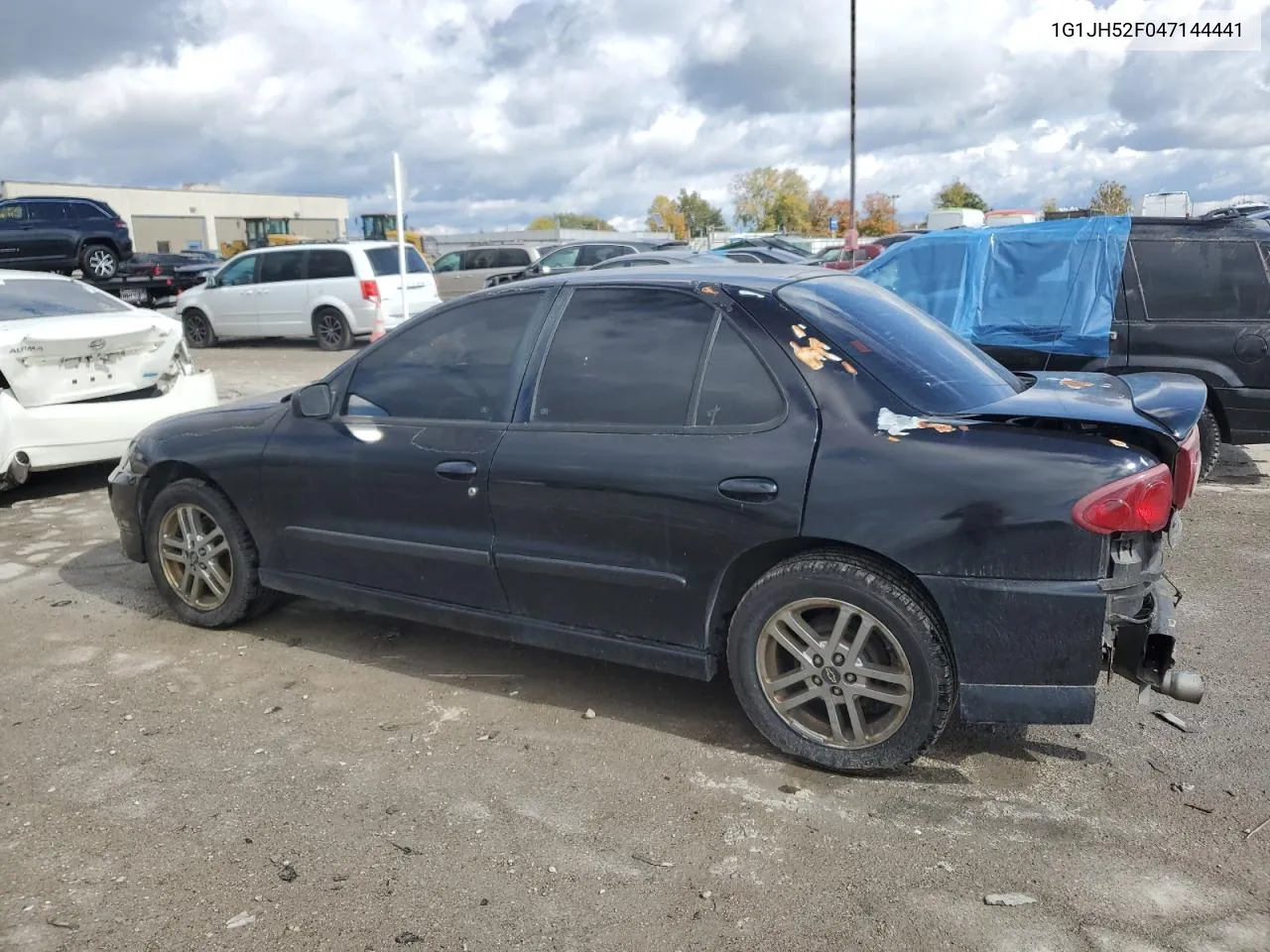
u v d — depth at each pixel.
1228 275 7.07
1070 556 3.05
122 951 2.62
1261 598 5.12
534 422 3.88
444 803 3.32
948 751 3.62
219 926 2.72
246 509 4.63
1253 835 3.06
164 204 76.62
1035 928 2.66
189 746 3.73
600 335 3.83
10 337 6.75
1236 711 3.89
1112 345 7.27
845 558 3.31
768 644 3.49
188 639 4.80
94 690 4.23
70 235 23.47
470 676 4.34
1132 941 2.61
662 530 3.55
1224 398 7.12
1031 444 3.14
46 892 2.87
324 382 4.43
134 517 5.07
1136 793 3.32
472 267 23.23
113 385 7.30
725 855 3.02
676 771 3.51
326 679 4.32
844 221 85.25
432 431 4.09
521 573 3.89
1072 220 7.54
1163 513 3.09
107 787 3.44
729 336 3.57
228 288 18.12
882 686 3.33
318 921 2.73
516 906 2.79
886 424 3.29
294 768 3.57
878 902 2.78
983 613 3.13
